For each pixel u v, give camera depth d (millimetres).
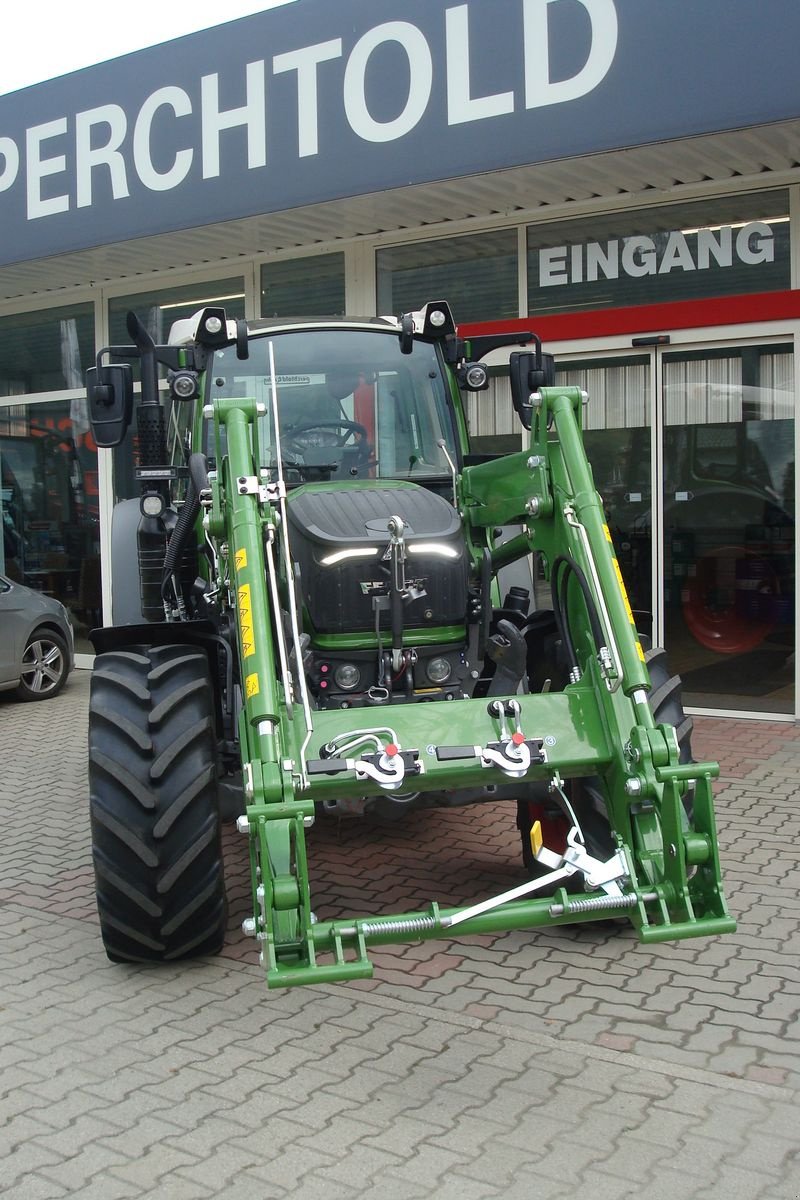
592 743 3760
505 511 4566
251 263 9867
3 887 5215
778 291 7652
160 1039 3689
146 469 4855
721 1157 2961
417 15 7059
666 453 8227
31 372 11625
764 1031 3648
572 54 6629
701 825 3441
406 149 7238
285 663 3631
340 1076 3426
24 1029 3779
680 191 7836
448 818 6082
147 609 5457
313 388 5074
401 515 4363
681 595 8273
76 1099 3320
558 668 4836
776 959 4207
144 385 4781
